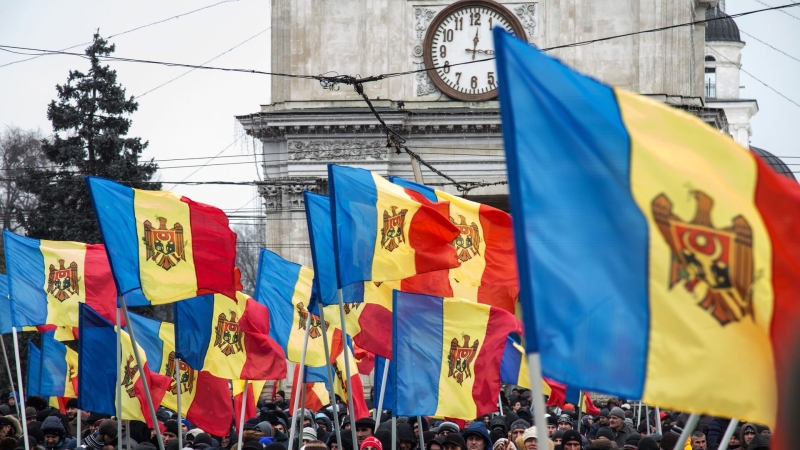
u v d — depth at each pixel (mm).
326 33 73688
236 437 32031
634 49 71938
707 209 13594
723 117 74750
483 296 33062
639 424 40062
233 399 34438
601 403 59781
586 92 14000
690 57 72312
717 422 33062
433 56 72562
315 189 72312
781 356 13125
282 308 32781
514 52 13969
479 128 71938
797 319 13219
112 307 30781
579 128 13883
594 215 13695
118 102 73062
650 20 71688
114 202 25234
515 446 26297
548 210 13695
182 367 29625
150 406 23531
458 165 72438
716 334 13375
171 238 25375
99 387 27266
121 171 71938
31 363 34688
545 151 13836
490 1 72250
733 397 13266
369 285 29359
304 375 30562
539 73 13953
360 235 25844
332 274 27703
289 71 74125
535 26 72312
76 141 72750
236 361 28578
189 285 25375
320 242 27672
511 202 13734
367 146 72312
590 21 72188
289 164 72562
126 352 27344
